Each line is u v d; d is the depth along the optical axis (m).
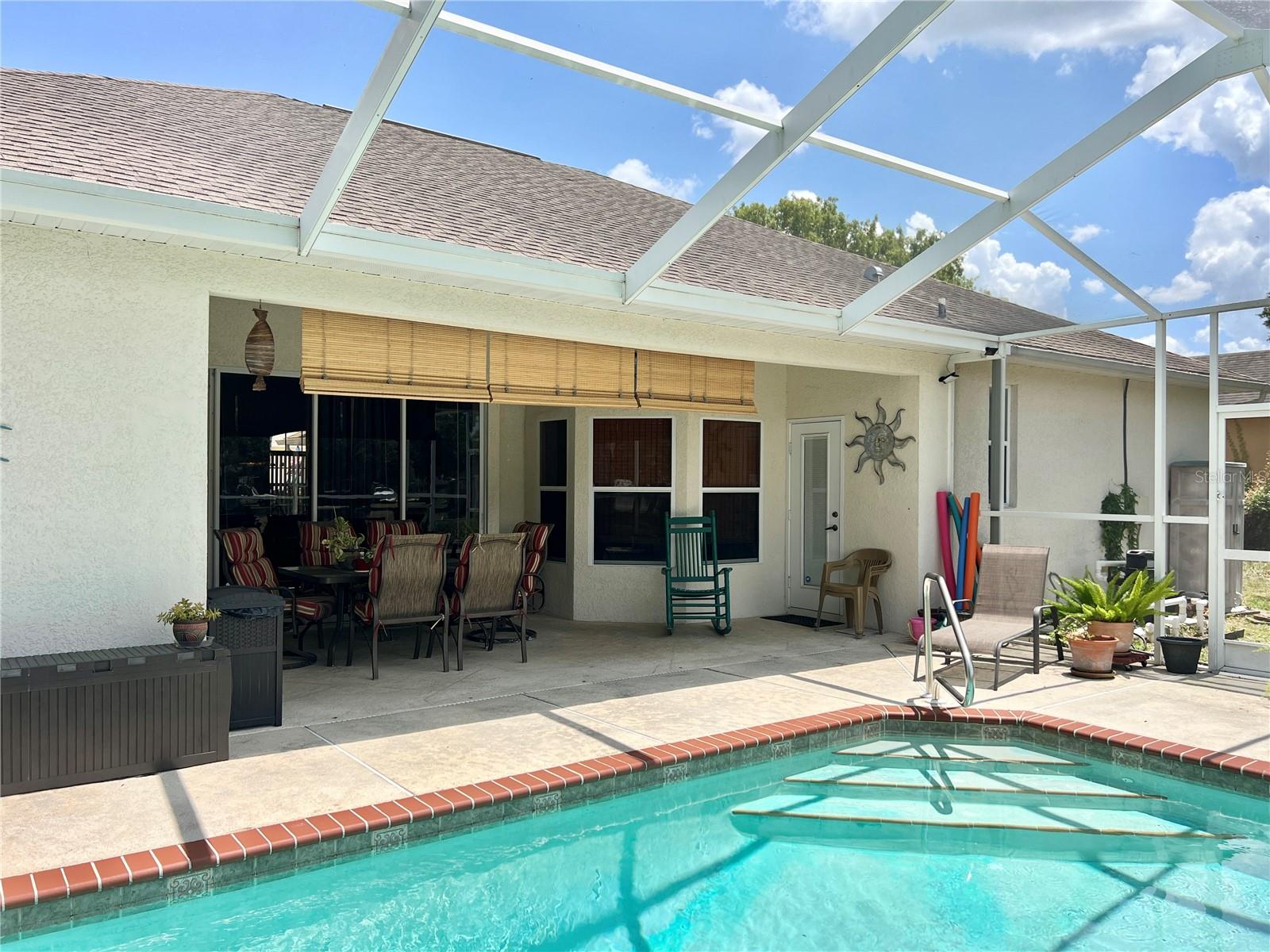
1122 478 8.50
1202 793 4.97
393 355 6.42
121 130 5.80
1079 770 5.42
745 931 3.52
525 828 4.42
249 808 4.12
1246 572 7.38
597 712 5.98
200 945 3.34
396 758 4.91
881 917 3.63
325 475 9.64
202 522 5.29
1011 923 3.59
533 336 7.09
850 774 5.35
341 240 5.33
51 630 4.82
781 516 10.87
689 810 4.83
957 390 9.54
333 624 9.94
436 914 3.63
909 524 9.31
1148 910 3.71
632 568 10.15
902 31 4.60
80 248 4.89
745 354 7.86
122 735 4.54
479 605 7.57
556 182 8.80
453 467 10.65
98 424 4.95
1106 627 7.46
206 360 5.30
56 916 3.28
